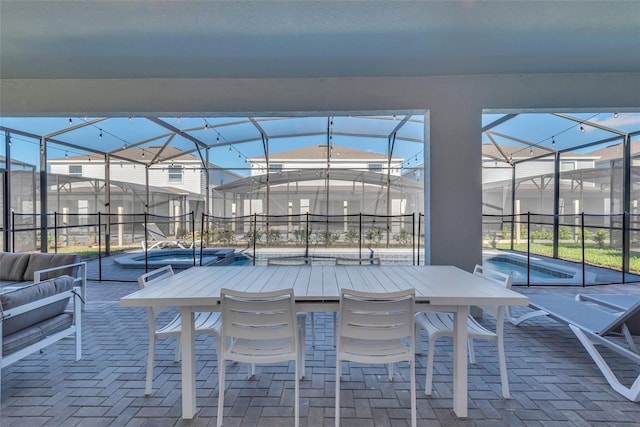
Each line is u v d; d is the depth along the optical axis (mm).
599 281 5434
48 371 2492
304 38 2980
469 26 2781
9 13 2566
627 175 6152
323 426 1863
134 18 2660
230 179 9578
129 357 2730
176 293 2014
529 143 7496
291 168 9484
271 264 3078
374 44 3080
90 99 3857
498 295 1951
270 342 1994
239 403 2082
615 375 2420
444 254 3711
